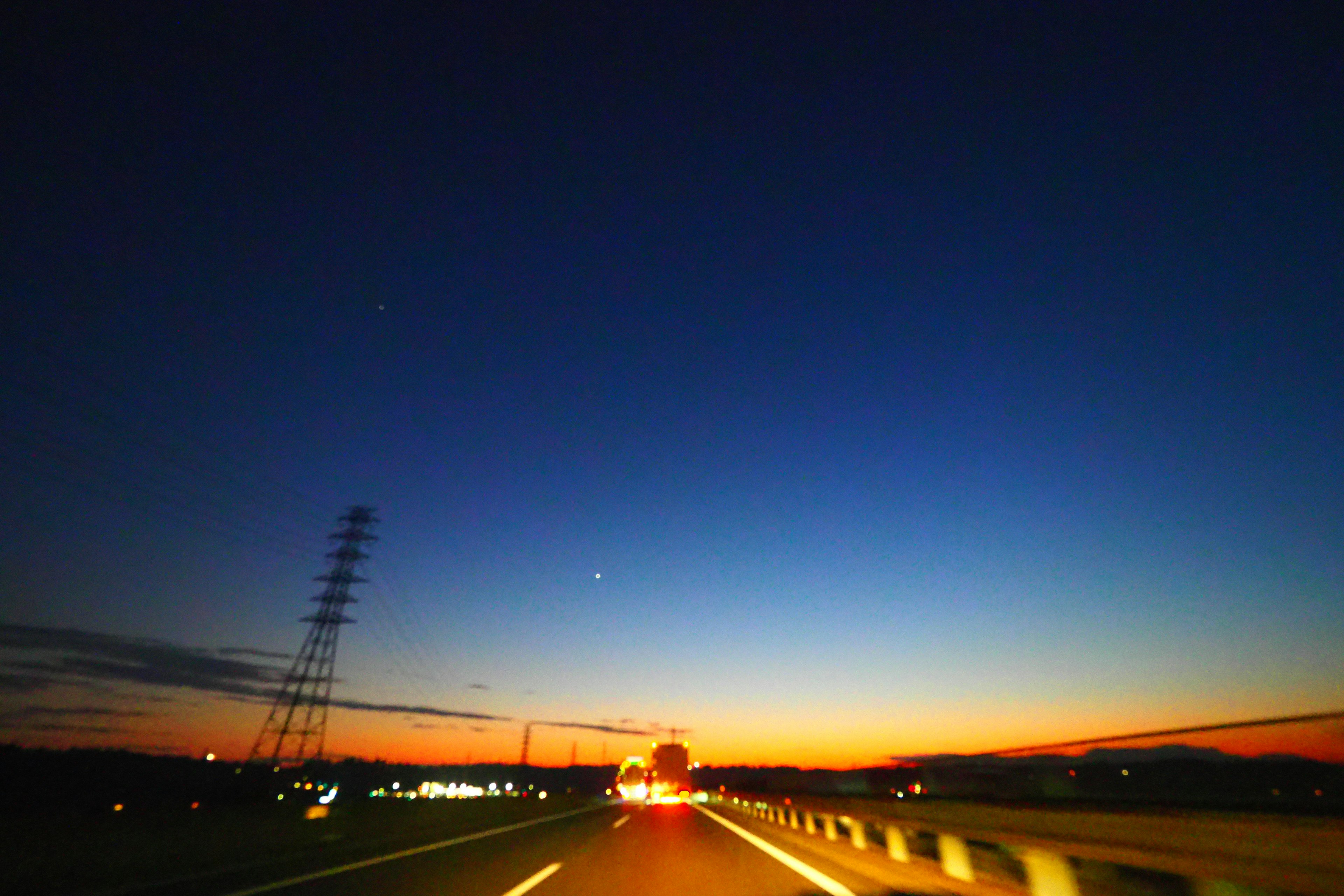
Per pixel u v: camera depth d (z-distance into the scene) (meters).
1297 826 9.20
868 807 32.50
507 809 42.38
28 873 13.36
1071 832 14.72
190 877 16.14
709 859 18.58
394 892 12.98
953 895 12.34
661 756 67.31
